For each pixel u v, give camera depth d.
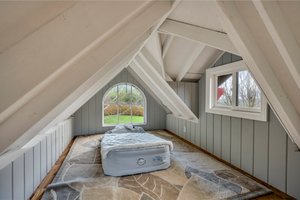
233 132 2.58
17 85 0.61
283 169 1.86
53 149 2.55
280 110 1.47
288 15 0.94
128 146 2.32
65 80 0.81
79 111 4.52
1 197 1.26
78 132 4.53
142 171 2.31
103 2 0.73
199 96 3.44
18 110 0.74
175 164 2.63
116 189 1.89
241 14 1.12
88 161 2.73
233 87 2.61
